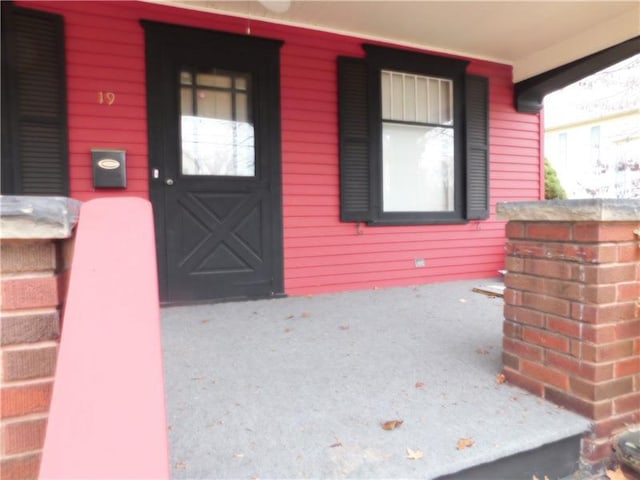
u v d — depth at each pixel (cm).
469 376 220
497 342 278
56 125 342
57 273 102
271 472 140
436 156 508
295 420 174
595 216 168
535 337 198
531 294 200
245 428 168
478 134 520
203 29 385
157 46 372
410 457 148
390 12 406
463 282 508
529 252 201
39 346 99
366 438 161
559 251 187
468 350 261
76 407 81
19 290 97
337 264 454
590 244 174
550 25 442
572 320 181
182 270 390
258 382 213
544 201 189
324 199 445
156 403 83
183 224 389
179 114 384
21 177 333
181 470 140
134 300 94
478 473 151
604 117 1384
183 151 390
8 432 97
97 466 76
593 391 174
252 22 406
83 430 79
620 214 170
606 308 174
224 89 400
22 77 330
